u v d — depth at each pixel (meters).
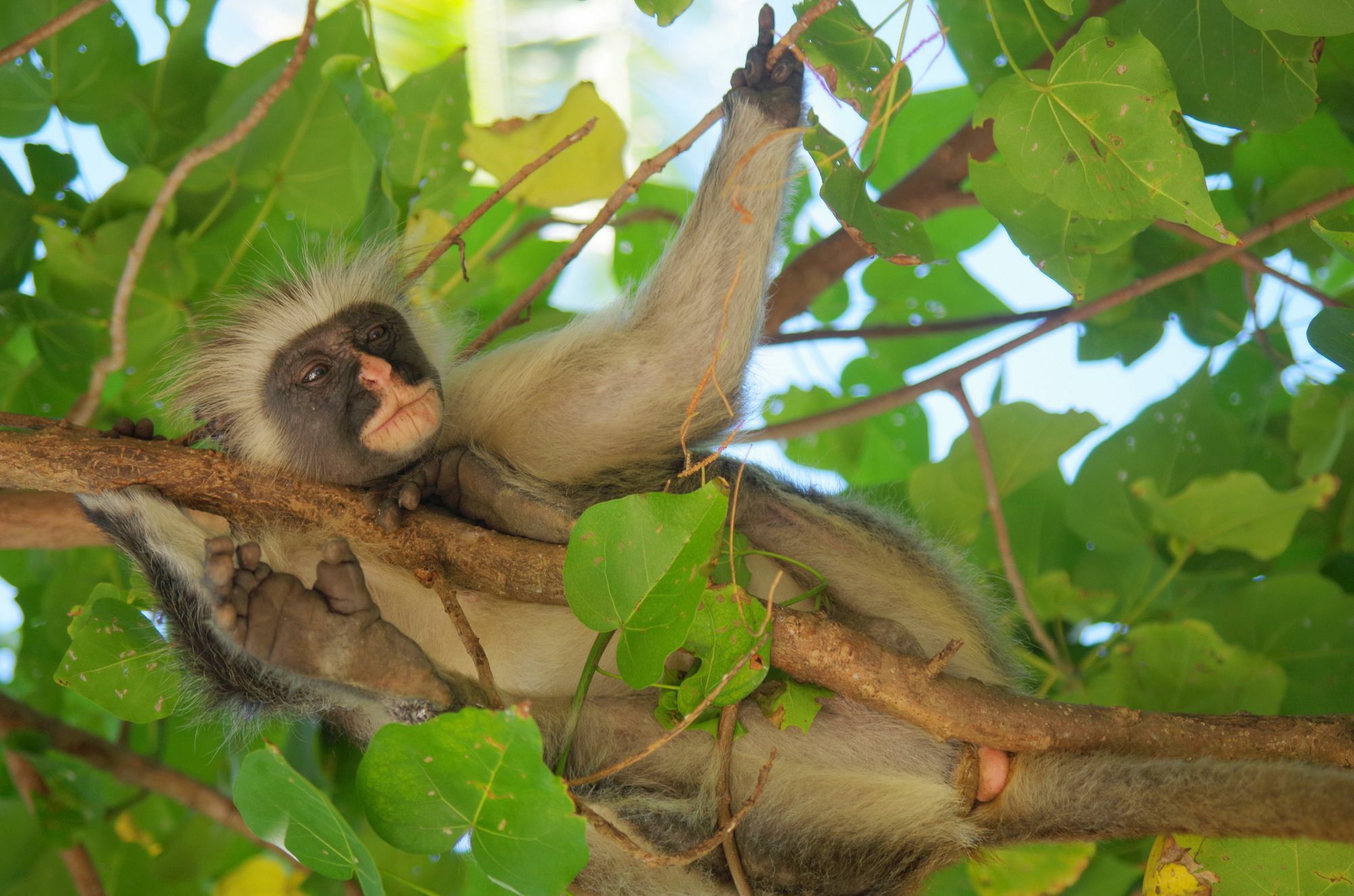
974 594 7.88
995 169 5.88
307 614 5.38
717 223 6.92
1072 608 8.37
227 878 9.21
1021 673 8.02
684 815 6.78
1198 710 7.58
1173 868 6.02
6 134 7.90
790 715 5.54
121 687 6.43
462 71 8.20
